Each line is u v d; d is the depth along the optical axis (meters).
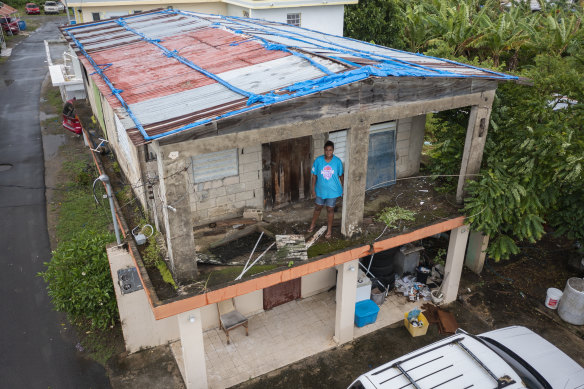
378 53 9.94
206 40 11.23
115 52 11.41
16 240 13.57
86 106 18.64
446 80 8.19
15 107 25.03
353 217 8.40
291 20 22.48
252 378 9.00
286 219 9.40
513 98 10.15
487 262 12.69
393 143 10.77
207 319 10.16
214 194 8.95
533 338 8.77
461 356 7.38
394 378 6.95
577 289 10.41
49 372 9.09
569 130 9.10
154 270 7.45
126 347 9.46
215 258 7.86
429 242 13.13
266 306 10.80
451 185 10.79
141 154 8.49
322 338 10.02
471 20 21.59
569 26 18.67
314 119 7.03
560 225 11.23
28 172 17.73
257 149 9.02
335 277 11.53
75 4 22.91
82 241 10.72
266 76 7.77
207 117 6.25
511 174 9.60
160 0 24.23
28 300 11.17
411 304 11.08
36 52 37.31
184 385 8.83
